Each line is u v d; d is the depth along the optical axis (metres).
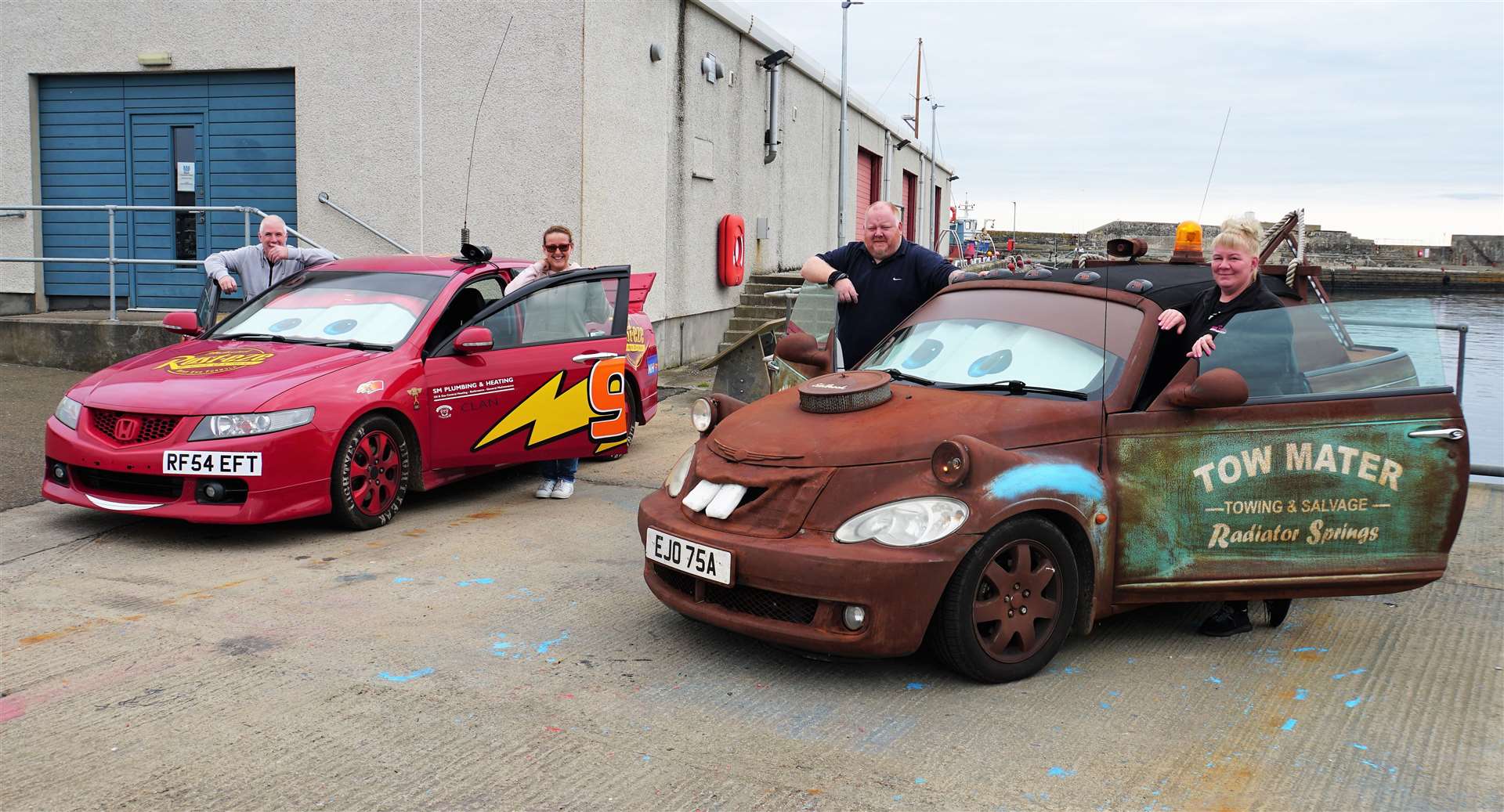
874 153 25.61
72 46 12.41
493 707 3.68
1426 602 5.01
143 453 5.48
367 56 11.55
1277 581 4.23
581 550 5.72
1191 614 4.81
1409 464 4.26
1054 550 3.97
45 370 10.84
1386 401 4.27
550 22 11.06
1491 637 4.55
